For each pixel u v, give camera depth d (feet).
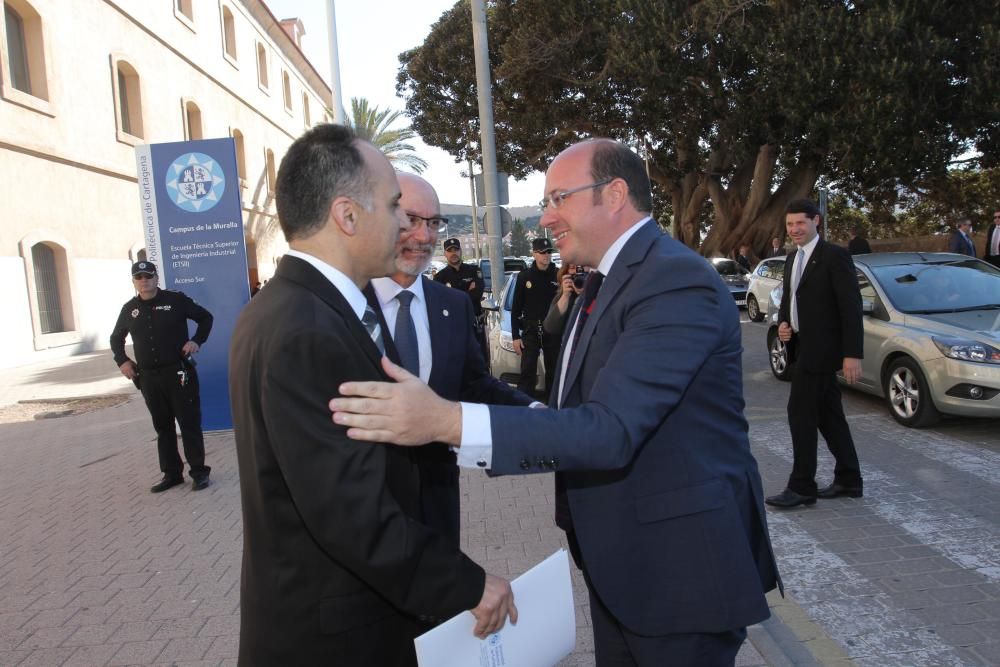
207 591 12.73
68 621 11.82
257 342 4.79
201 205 25.05
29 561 14.69
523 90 70.85
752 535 6.15
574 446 5.01
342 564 4.82
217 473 20.71
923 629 10.33
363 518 4.52
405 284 7.98
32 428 29.71
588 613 11.12
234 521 16.46
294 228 5.21
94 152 54.75
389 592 4.72
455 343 8.14
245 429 4.92
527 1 66.23
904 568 12.25
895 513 14.65
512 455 4.94
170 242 25.22
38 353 47.60
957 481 16.33
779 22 53.88
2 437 28.37
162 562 14.21
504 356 28.43
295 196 5.14
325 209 5.12
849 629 10.44
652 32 57.21
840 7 51.70
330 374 4.61
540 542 14.08
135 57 61.87
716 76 58.03
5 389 38.06
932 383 20.12
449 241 29.07
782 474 17.70
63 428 29.25
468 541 14.32
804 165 65.31
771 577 6.28
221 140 24.99
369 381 4.76
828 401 15.42
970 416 19.79
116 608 12.23
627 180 6.13
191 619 11.69
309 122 126.41
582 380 6.06
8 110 44.98
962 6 51.90
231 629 11.30
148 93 64.18
